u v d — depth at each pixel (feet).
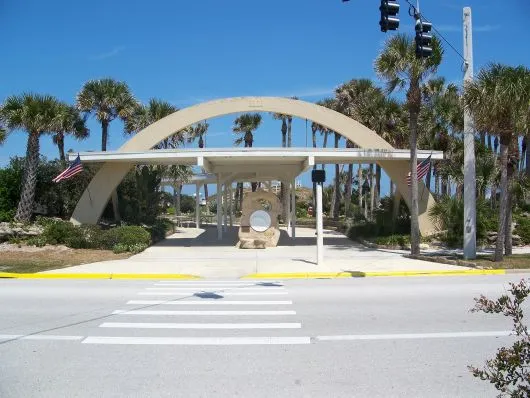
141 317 30.83
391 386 18.25
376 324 28.32
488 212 85.05
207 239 102.01
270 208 86.28
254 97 89.40
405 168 87.04
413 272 52.65
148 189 111.14
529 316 29.60
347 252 75.36
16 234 78.43
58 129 87.56
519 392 12.67
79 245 74.33
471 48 60.13
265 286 44.47
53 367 20.81
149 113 127.24
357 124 89.25
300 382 18.75
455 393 17.52
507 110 53.57
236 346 23.91
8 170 94.79
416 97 66.18
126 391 17.92
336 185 160.25
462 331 26.45
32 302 36.32
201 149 76.84
